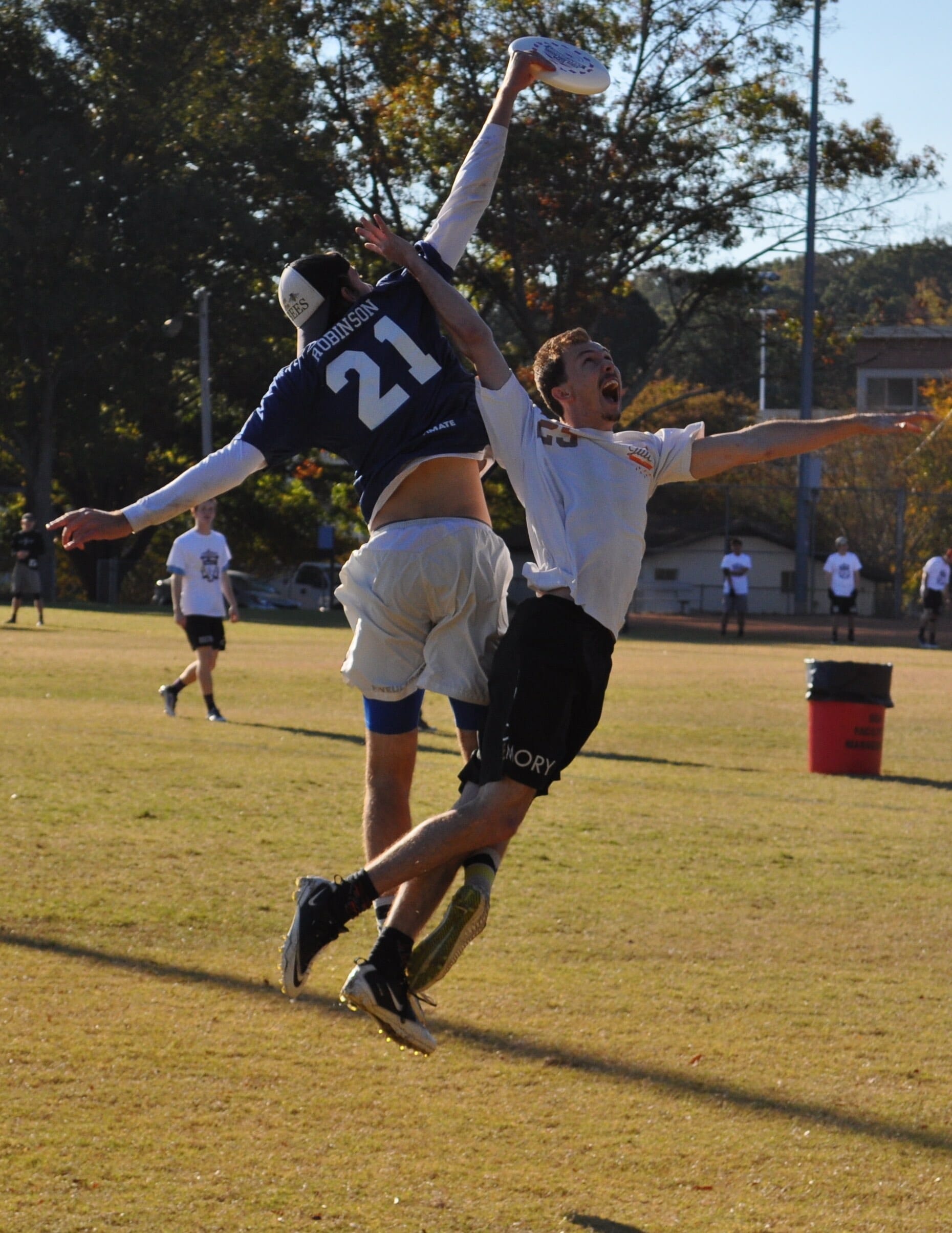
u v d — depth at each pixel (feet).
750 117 497.46
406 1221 41.29
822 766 139.23
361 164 518.78
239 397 565.94
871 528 565.53
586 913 78.79
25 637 288.30
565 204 489.67
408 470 47.06
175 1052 54.13
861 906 82.64
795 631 435.94
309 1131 47.62
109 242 486.38
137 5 502.79
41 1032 55.36
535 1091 52.24
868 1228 42.04
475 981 65.41
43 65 500.33
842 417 47.01
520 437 46.03
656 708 195.42
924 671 279.08
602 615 44.73
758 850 98.07
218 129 517.14
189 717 162.81
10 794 105.60
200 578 159.84
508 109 53.31
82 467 537.24
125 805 103.45
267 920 73.56
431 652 47.65
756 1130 49.49
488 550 47.88
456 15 484.74
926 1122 50.49
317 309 48.44
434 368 47.57
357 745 143.64
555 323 516.32
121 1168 43.96
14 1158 44.24
